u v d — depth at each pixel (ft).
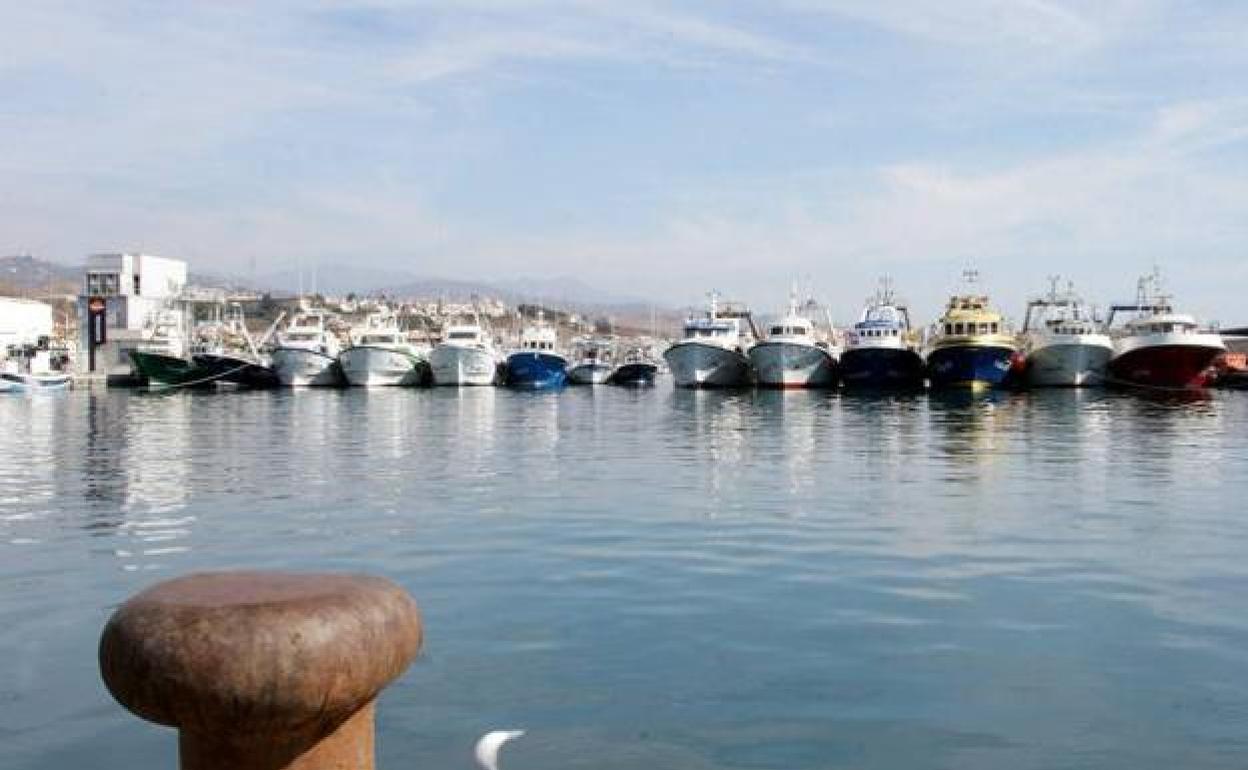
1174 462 102.73
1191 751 27.96
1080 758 27.55
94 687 33.58
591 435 144.36
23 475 95.61
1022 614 42.39
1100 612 42.70
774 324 289.94
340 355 322.34
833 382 290.76
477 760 27.40
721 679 33.99
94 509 73.61
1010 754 27.78
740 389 300.40
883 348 267.39
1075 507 72.38
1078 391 256.11
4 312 391.04
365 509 73.05
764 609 43.24
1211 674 34.47
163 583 10.48
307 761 9.94
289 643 9.25
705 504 74.74
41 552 57.47
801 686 33.27
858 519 67.31
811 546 57.67
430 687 33.14
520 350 339.16
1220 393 254.27
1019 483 86.22
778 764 27.14
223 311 504.43
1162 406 202.08
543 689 32.96
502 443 131.75
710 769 26.84
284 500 77.92
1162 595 45.68
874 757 27.61
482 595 45.96
